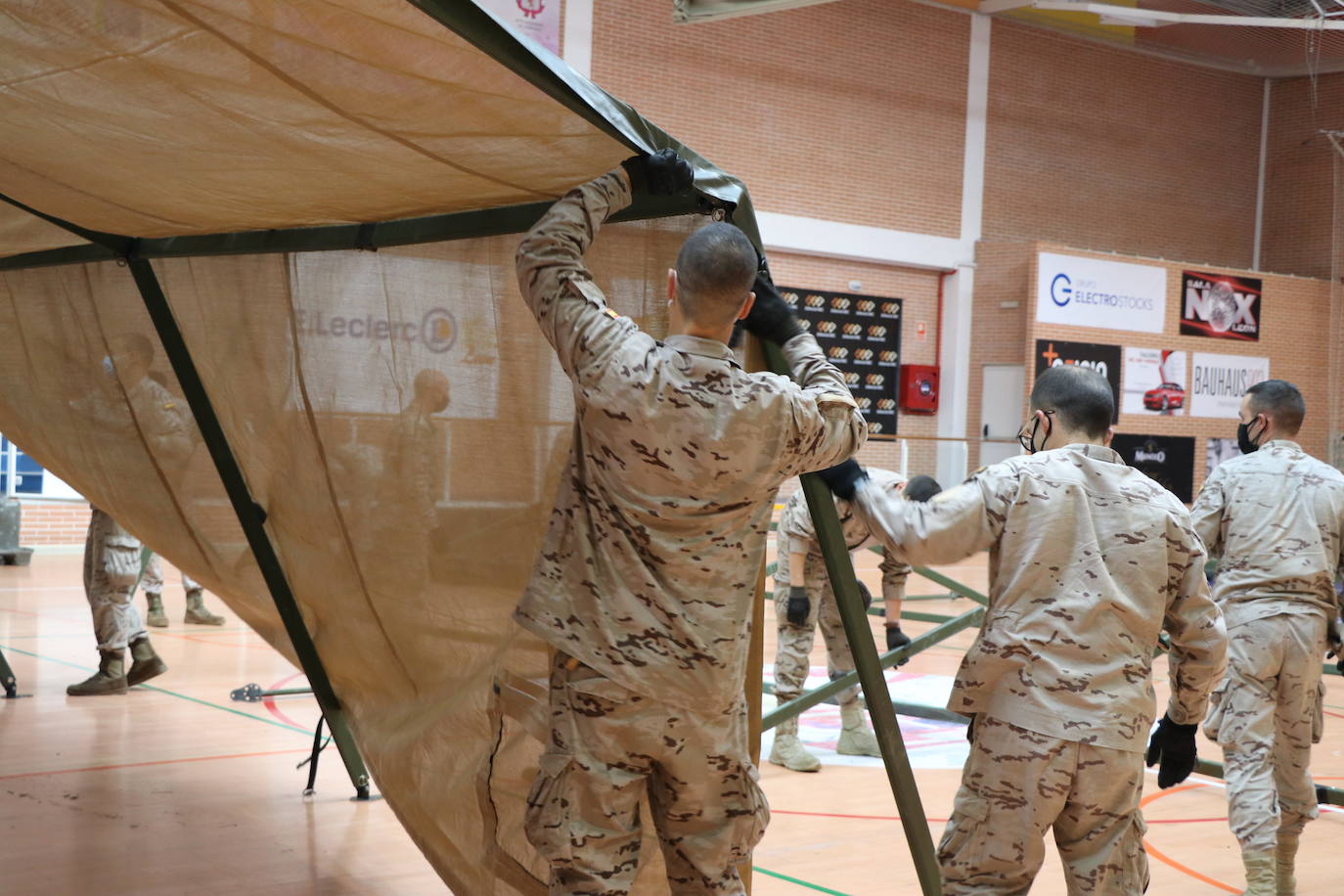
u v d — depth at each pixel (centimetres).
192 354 414
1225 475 448
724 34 1900
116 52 253
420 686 368
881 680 299
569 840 239
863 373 2091
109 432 466
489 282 312
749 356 279
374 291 346
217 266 396
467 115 253
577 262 249
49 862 420
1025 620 279
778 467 246
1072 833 281
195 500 445
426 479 336
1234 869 471
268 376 386
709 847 251
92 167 336
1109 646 276
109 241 412
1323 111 2434
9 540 1445
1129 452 2142
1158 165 2384
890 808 539
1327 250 2430
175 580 1352
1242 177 2497
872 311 2097
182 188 336
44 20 246
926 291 2158
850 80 2025
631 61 1822
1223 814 561
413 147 271
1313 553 425
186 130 290
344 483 368
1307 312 2348
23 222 436
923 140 2108
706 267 240
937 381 2147
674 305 249
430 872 425
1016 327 2105
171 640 938
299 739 629
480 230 312
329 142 279
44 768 551
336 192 315
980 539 284
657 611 242
